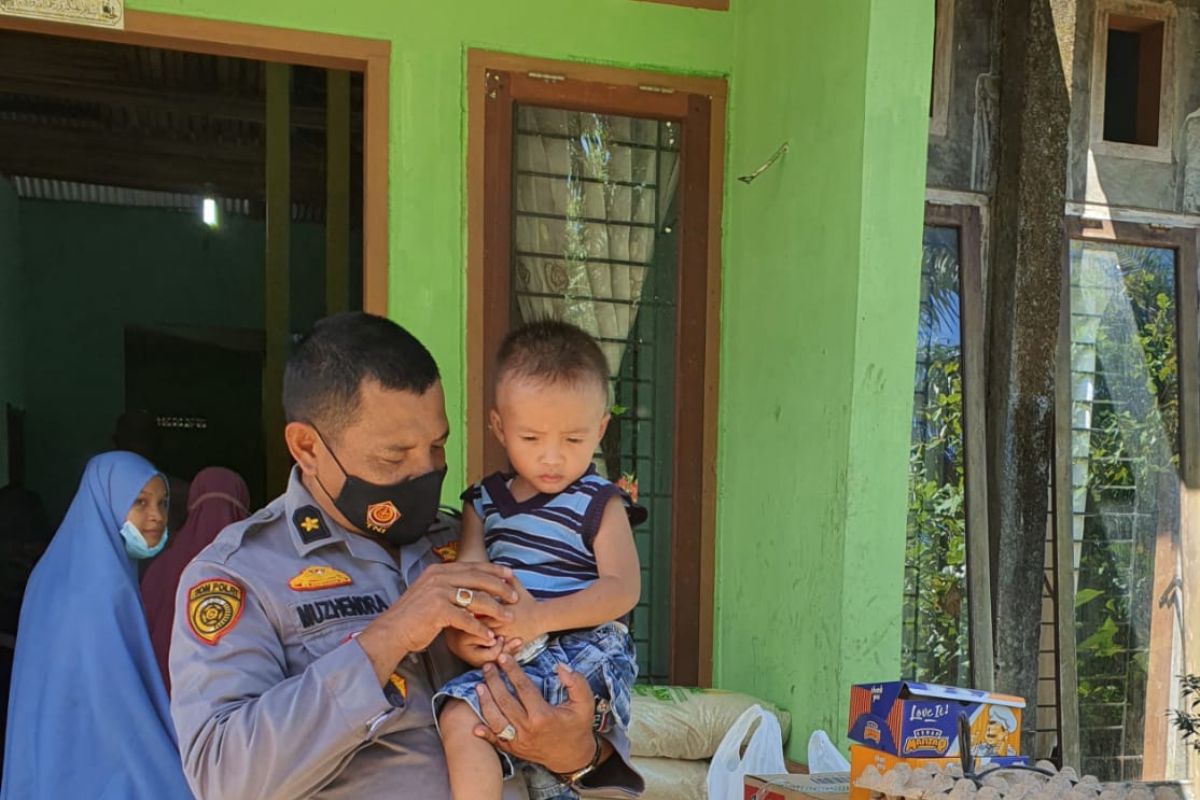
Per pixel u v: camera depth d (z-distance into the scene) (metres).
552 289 3.35
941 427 3.70
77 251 5.26
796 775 2.31
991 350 3.67
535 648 1.38
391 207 3.09
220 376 5.33
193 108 4.03
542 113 3.31
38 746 2.24
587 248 3.38
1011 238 3.59
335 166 3.55
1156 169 3.88
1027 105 3.55
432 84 3.11
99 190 5.14
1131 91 3.90
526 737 1.26
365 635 1.21
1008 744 1.98
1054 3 3.53
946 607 3.68
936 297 3.68
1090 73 3.79
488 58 3.16
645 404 3.43
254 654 1.24
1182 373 3.91
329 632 1.30
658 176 3.43
